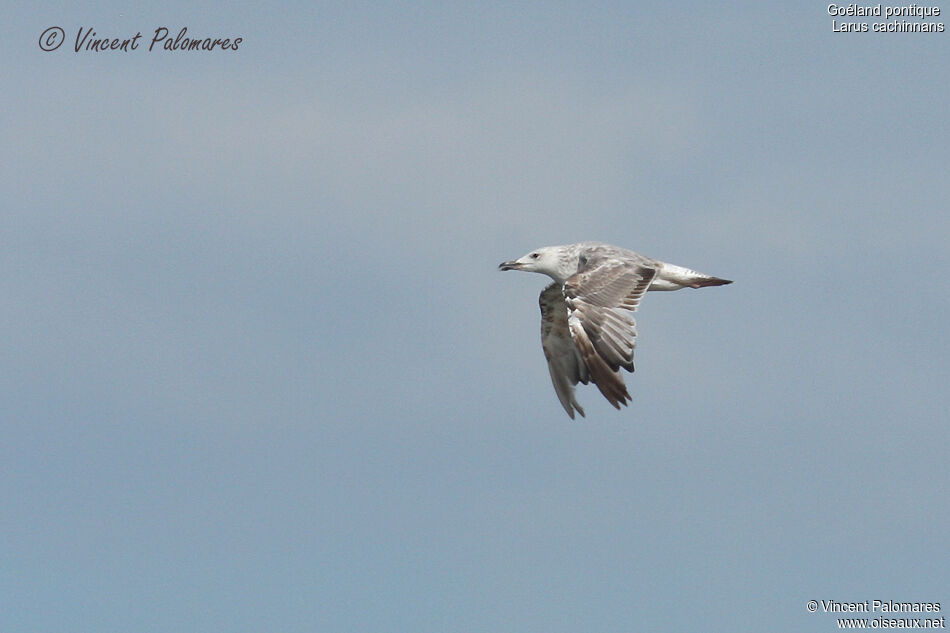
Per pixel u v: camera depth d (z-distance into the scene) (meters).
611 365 21.89
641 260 23.69
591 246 24.78
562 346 26.28
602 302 22.28
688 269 23.67
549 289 25.72
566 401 26.38
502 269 25.62
